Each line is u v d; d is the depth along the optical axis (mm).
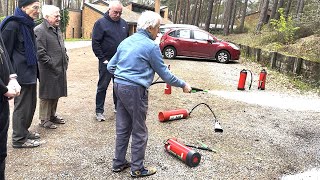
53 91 4535
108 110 5879
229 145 4504
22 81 3795
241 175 3652
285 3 30312
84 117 5414
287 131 5242
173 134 4805
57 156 3887
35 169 3551
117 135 3502
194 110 6141
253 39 18250
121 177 3469
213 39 13773
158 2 30609
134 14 35125
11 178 3342
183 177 3527
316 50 11141
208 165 3846
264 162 4020
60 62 4531
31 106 4016
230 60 14008
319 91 8617
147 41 3229
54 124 4949
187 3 47000
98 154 3998
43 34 4277
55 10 4363
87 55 14312
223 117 5797
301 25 15195
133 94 3211
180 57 14789
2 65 2359
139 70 3203
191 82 9031
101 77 5082
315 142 4801
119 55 3365
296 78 10094
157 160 3895
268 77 10453
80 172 3537
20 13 3699
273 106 6848
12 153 3906
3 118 2391
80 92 7246
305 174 3768
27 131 4109
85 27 35562
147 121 5359
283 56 11281
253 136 4910
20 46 3740
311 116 6199
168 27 15023
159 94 7336
